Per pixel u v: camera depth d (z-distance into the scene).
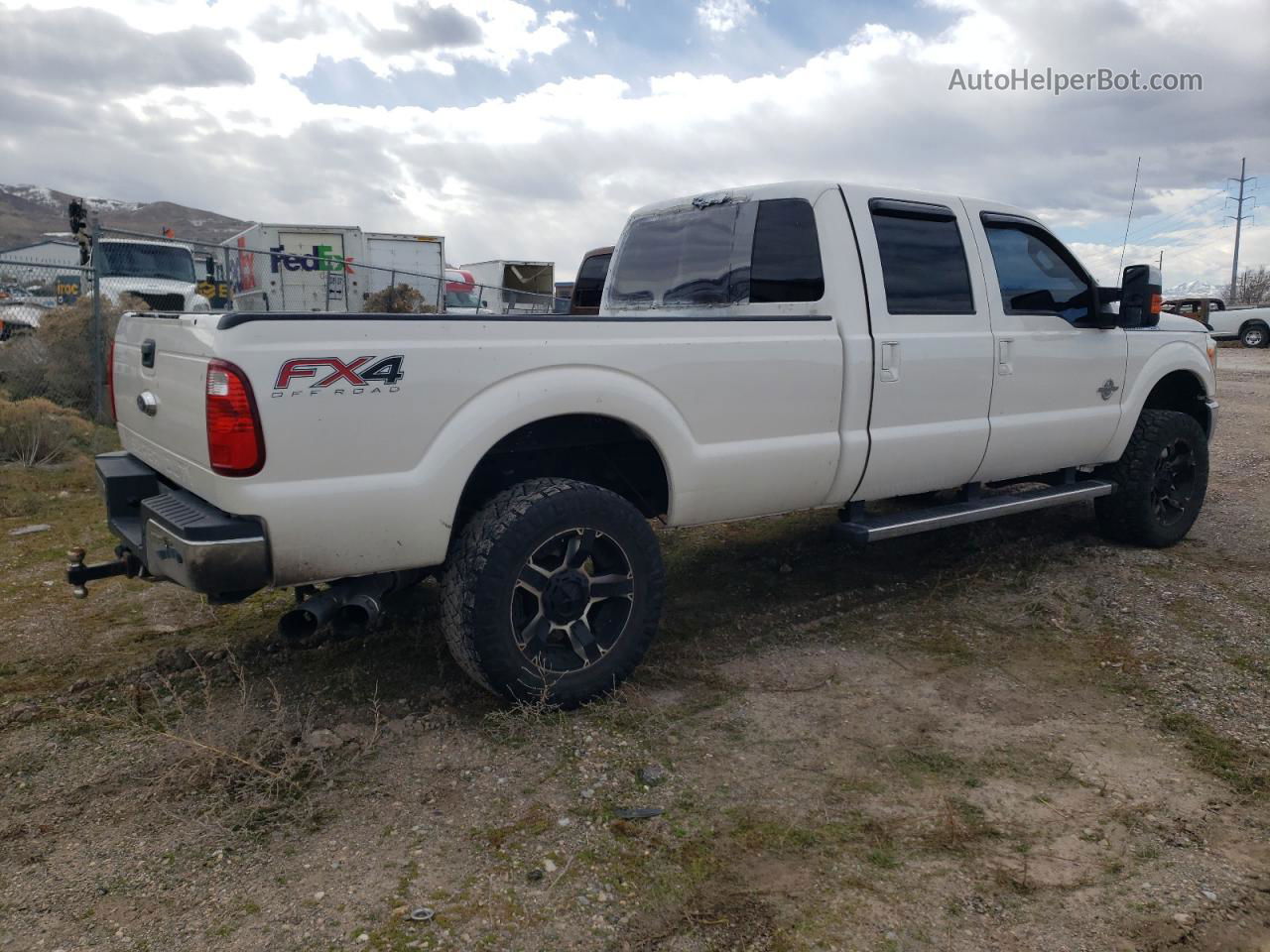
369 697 3.60
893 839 2.70
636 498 4.19
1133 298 5.08
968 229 4.67
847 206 4.23
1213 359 6.03
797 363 3.97
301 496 2.96
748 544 5.78
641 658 3.62
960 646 4.18
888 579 5.14
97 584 5.02
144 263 15.07
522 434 3.65
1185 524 5.73
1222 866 2.59
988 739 3.32
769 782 3.01
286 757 3.10
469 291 24.23
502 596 3.25
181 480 3.34
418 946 2.24
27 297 11.56
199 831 2.72
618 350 3.49
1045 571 5.20
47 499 7.06
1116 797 2.94
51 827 2.75
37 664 3.95
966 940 2.29
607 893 2.45
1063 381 5.02
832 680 3.82
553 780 3.00
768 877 2.52
